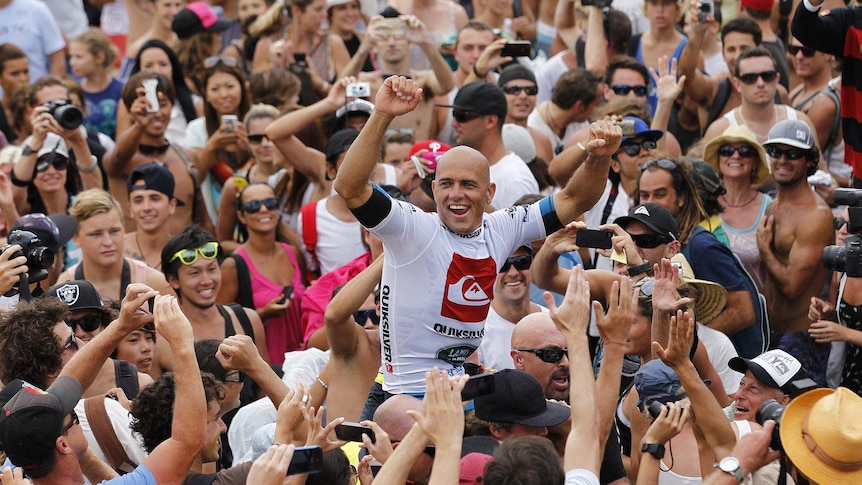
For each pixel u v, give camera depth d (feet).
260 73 72.59
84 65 80.69
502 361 48.60
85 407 41.24
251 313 55.98
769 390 38.70
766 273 56.18
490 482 29.19
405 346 37.93
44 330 39.40
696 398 35.35
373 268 43.78
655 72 74.74
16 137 74.64
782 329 55.67
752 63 62.44
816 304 51.19
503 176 58.08
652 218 48.39
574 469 31.48
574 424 32.30
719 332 49.06
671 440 38.73
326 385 46.19
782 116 63.77
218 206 70.23
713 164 58.23
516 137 61.57
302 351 52.06
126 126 73.67
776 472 37.32
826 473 30.86
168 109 66.49
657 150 58.49
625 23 74.74
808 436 31.14
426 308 37.29
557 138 68.85
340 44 80.28
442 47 79.20
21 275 42.80
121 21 100.32
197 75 81.82
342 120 65.72
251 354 40.01
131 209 62.28
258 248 60.90
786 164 54.34
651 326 44.09
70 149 65.36
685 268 48.57
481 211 37.50
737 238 56.34
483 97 58.08
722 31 70.90
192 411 33.60
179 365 33.86
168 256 53.47
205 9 82.43
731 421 38.70
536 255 49.88
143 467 33.45
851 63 48.88
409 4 80.07
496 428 36.73
